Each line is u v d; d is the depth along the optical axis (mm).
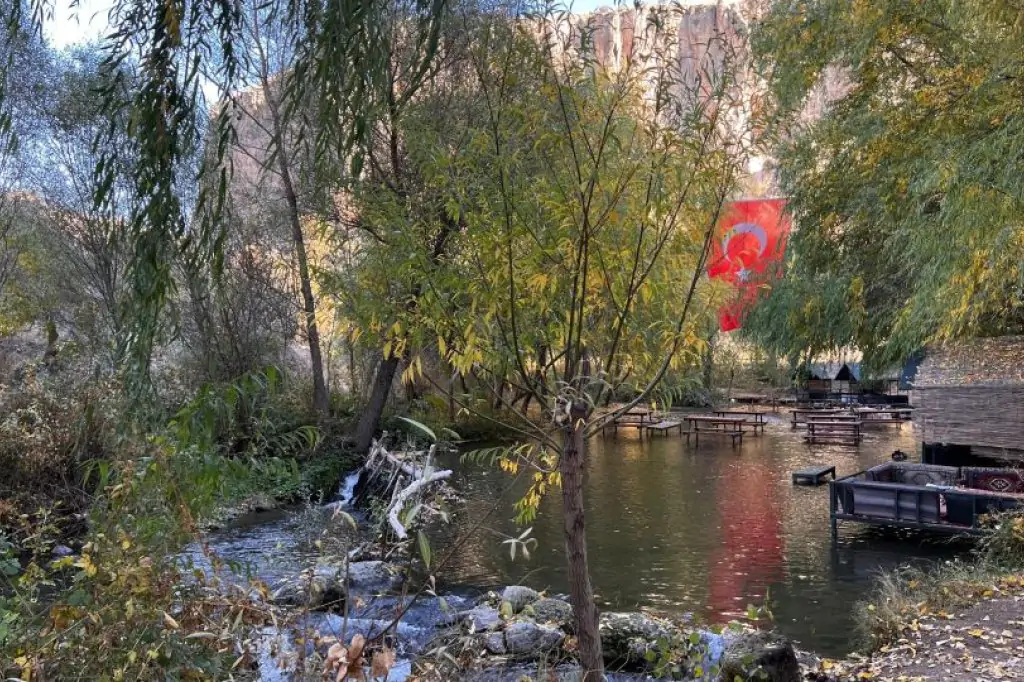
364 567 6652
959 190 6633
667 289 2963
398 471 10641
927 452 11578
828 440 21547
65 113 11844
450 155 2910
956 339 10336
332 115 1918
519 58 2680
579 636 2883
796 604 7387
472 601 6992
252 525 10047
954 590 6465
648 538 10234
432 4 1979
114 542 2490
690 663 4781
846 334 12336
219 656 2533
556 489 13422
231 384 2361
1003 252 6523
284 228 12828
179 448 2273
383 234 3031
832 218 11367
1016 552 7629
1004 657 5082
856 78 9812
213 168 2119
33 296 15875
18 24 2117
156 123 2045
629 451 19594
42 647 2344
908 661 5301
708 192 2939
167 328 2107
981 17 7672
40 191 14797
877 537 10047
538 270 2820
